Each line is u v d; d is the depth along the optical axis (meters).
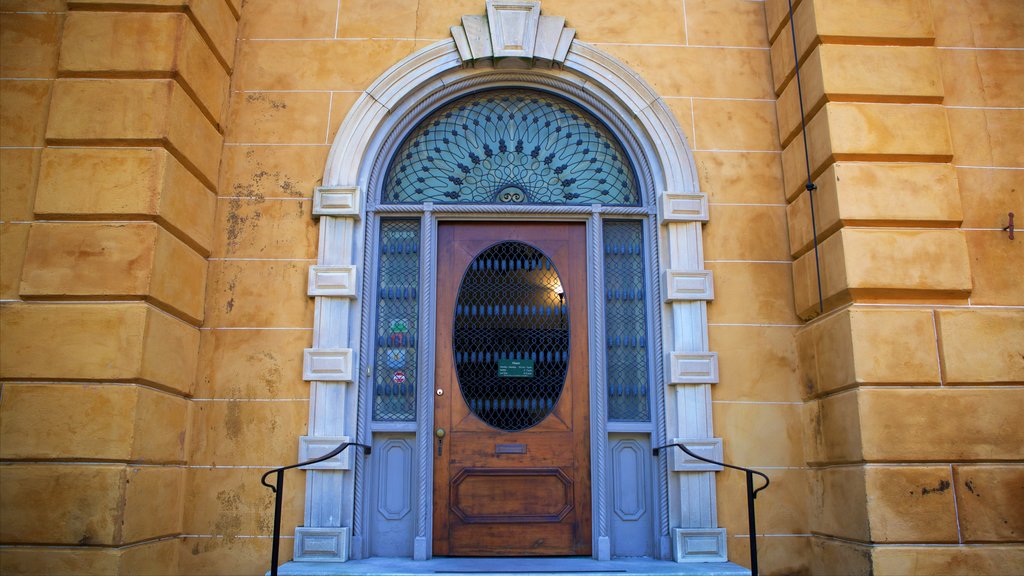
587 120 5.27
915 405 4.08
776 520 4.54
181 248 4.35
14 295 3.98
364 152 4.95
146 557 3.93
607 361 4.91
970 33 4.75
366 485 4.64
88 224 4.03
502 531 4.65
